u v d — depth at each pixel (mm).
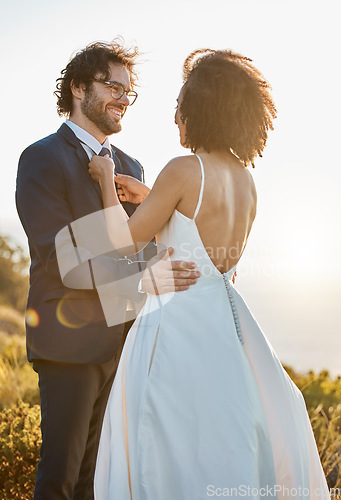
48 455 3705
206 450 3150
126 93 4160
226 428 3154
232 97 3410
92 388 3805
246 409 3189
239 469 3086
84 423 3768
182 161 3391
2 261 24969
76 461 3738
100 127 4121
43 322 3791
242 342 3393
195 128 3459
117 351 3973
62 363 3752
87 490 4094
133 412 3359
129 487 3328
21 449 5340
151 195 3410
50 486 3668
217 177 3422
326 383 8461
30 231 3764
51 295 3793
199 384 3232
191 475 3145
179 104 3654
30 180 3793
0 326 16922
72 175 3875
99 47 4145
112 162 3939
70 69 4125
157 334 3381
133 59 4242
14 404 6984
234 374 3252
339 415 6875
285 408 3354
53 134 4074
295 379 8758
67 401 3725
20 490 4941
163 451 3215
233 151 3479
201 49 3668
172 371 3289
